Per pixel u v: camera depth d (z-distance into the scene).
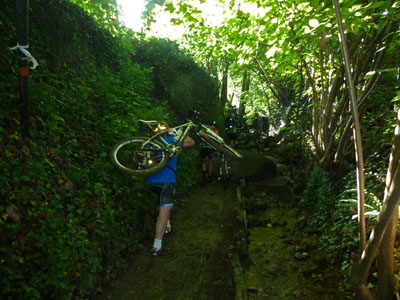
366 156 5.10
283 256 4.28
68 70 5.09
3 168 2.85
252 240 4.82
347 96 4.65
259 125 19.45
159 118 6.89
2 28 3.86
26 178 2.98
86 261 3.13
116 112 5.72
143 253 4.16
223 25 4.32
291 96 10.62
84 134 4.57
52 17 5.09
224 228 5.18
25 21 3.10
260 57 4.83
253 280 3.72
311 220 5.37
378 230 2.21
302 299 3.33
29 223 2.80
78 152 4.18
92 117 5.04
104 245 3.55
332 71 4.95
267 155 12.10
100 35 6.82
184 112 10.34
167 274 3.79
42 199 3.11
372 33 3.85
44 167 3.29
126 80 7.07
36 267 2.62
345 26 3.21
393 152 2.33
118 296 3.28
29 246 2.66
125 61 7.58
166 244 4.54
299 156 9.84
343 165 5.13
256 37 3.94
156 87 9.57
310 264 3.99
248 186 7.85
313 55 4.48
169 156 4.30
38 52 4.53
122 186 4.50
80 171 3.90
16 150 3.13
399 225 3.32
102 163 4.35
